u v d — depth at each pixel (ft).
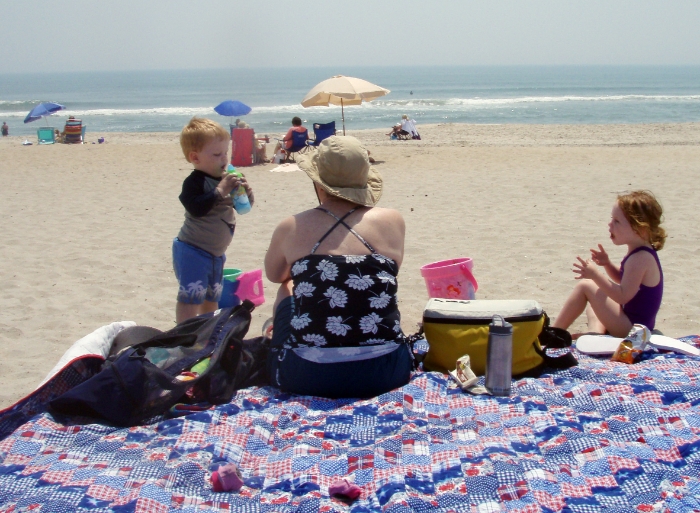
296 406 10.26
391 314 10.68
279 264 11.25
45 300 18.63
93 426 9.75
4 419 10.02
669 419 9.27
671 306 17.08
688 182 35.19
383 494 7.86
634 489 7.82
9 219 29.35
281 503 7.91
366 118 137.90
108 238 25.70
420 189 35.70
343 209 11.03
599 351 12.36
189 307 13.55
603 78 522.06
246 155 48.60
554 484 7.95
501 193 33.63
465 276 14.14
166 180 40.86
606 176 38.14
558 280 19.30
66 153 56.80
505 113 146.92
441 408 10.08
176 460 8.78
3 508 7.61
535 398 10.18
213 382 10.51
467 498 7.79
